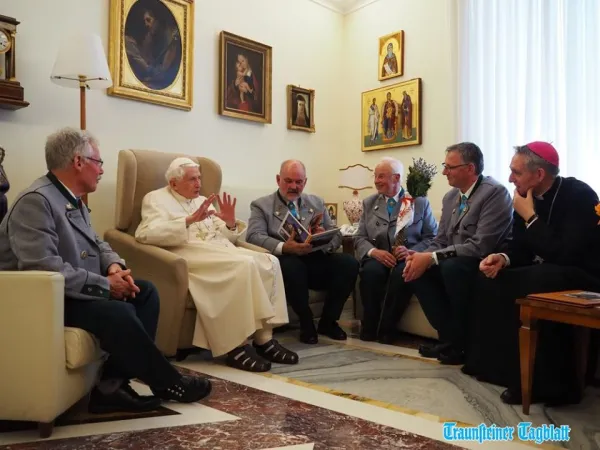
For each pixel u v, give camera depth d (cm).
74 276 188
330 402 219
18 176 324
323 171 539
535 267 234
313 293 375
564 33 377
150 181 336
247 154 466
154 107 397
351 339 347
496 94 416
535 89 396
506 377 239
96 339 192
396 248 338
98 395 203
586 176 368
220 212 331
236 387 238
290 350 300
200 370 269
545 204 249
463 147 304
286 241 343
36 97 332
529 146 246
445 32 462
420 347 304
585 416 206
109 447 170
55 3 342
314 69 527
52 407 174
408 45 493
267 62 477
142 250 287
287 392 232
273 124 489
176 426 190
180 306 274
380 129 514
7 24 304
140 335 191
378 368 273
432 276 305
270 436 181
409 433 185
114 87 368
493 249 289
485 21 425
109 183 371
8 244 190
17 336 174
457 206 314
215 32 439
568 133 371
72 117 350
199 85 428
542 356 219
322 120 537
